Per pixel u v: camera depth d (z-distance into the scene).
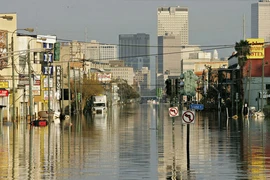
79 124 140.38
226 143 79.44
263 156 62.34
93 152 67.88
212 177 47.09
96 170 51.84
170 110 105.75
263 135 95.06
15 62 168.25
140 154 65.50
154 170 51.69
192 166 54.22
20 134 100.94
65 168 53.25
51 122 152.25
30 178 47.16
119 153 66.75
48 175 48.81
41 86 183.50
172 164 55.94
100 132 106.25
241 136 92.94
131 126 128.50
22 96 169.50
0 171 51.25
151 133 102.69
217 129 113.00
